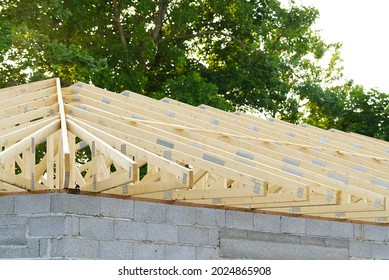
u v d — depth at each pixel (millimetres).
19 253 12711
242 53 37438
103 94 17297
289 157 15531
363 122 39406
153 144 13633
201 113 18562
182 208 14008
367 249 17047
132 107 16609
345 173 16219
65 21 32688
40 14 32781
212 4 35719
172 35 35812
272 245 15281
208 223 14359
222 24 37219
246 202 14219
